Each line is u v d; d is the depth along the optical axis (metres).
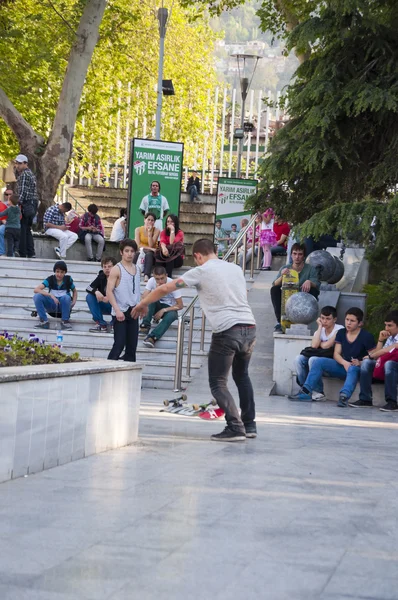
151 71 39.22
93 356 15.80
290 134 15.38
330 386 13.98
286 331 14.60
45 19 31.25
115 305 12.65
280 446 8.43
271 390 14.11
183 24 41.12
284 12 26.81
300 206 16.75
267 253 21.66
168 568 4.09
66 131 26.33
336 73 14.94
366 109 15.20
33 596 3.63
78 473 6.55
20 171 20.89
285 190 16.61
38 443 6.56
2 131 34.16
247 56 28.56
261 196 16.72
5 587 3.73
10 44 29.77
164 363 15.20
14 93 30.72
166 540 4.60
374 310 15.55
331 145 15.13
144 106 37.22
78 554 4.29
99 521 5.01
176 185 20.20
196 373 15.05
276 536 4.78
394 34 15.09
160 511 5.30
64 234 22.06
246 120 35.00
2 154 35.06
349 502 5.83
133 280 12.81
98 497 5.68
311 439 9.12
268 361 15.40
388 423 11.21
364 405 13.10
